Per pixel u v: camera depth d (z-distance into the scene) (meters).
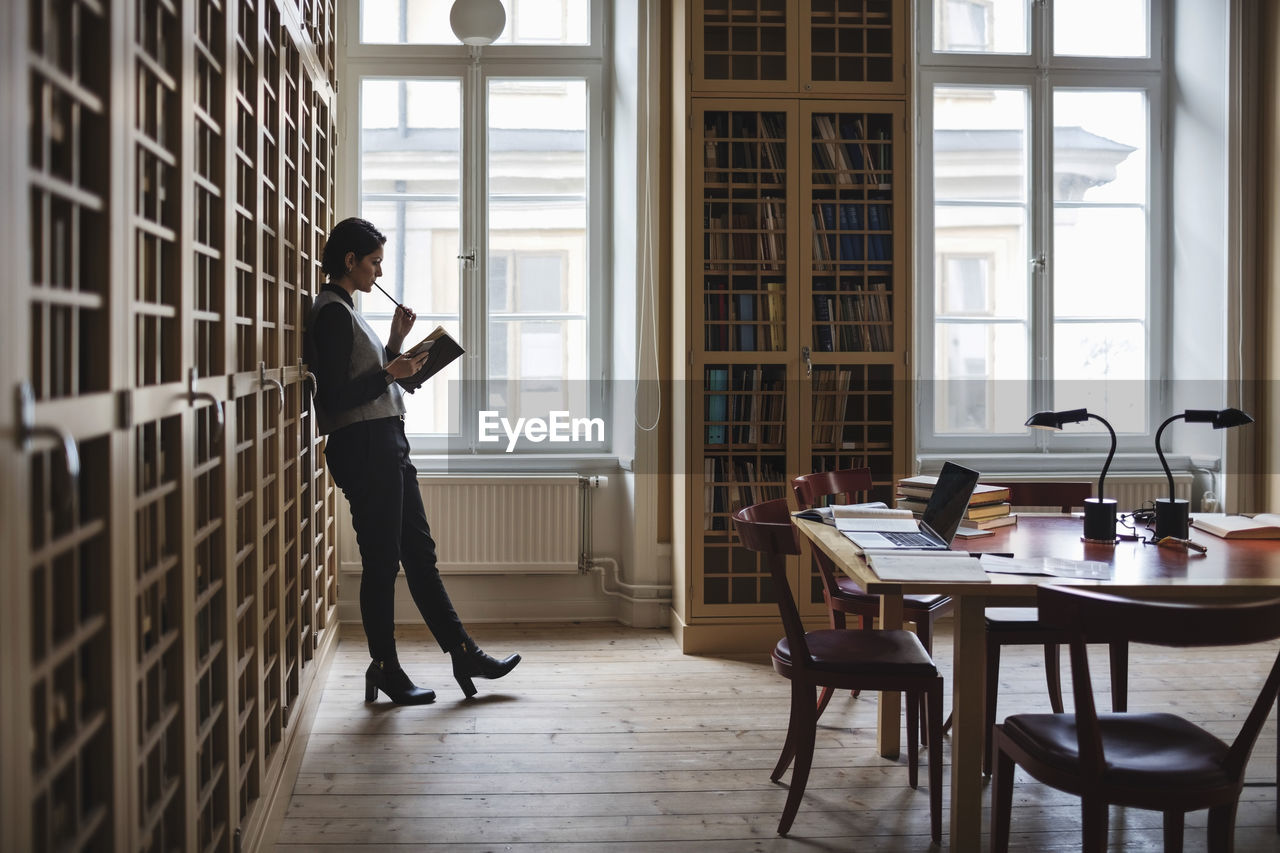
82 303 1.19
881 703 3.34
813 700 2.79
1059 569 2.48
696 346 4.59
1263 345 5.09
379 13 5.20
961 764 2.49
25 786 1.01
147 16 1.53
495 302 5.28
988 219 5.45
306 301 3.57
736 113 4.63
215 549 2.04
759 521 3.08
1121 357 5.54
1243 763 2.07
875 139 4.71
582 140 5.28
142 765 1.49
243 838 2.19
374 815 2.87
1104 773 2.07
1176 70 5.42
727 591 4.65
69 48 1.18
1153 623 1.95
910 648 2.90
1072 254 5.51
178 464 1.67
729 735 3.53
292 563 3.27
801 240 4.62
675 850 2.68
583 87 5.27
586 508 5.11
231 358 2.10
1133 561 2.61
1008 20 5.44
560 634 4.89
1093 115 5.50
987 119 5.43
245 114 2.36
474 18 4.66
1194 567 2.53
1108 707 3.75
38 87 1.09
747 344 4.64
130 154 1.36
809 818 2.87
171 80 1.60
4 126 0.95
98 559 1.29
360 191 5.21
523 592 5.12
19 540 1.00
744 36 4.64
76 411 1.16
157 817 1.54
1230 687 4.04
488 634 4.89
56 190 1.09
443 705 3.84
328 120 4.20
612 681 4.15
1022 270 5.48
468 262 5.21
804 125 4.61
